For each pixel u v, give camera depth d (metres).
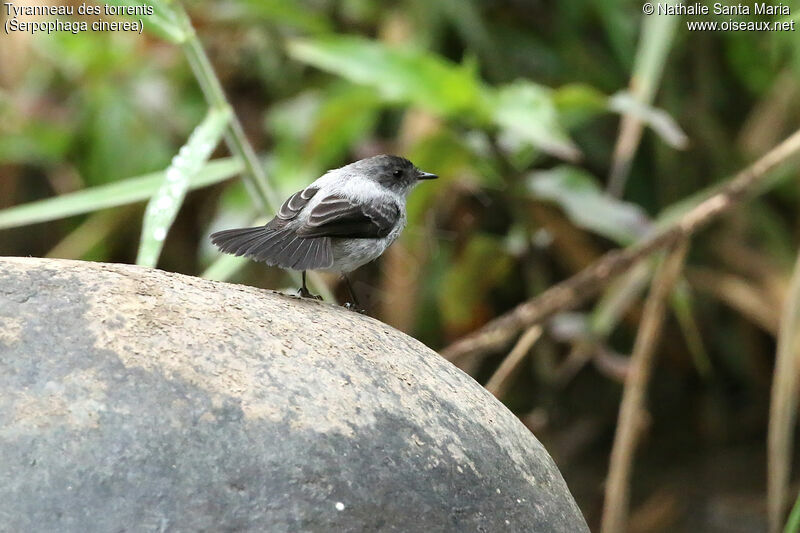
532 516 5.62
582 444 14.21
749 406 14.29
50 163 13.59
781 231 12.98
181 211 13.93
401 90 10.39
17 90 13.09
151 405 4.99
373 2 13.09
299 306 6.27
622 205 10.81
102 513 4.64
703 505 13.33
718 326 13.84
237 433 5.00
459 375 6.33
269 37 13.27
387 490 5.12
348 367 5.64
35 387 4.97
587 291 9.99
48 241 14.47
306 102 12.59
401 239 11.92
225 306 5.80
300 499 4.90
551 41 13.51
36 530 4.55
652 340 10.15
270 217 8.52
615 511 10.16
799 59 10.63
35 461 4.72
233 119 8.30
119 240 14.15
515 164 11.19
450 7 12.90
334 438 5.17
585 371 14.39
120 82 13.23
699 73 13.27
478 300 12.52
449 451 5.49
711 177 13.40
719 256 13.20
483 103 10.39
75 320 5.29
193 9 12.91
